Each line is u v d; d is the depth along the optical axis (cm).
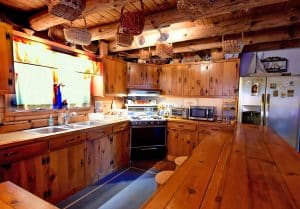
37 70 266
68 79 314
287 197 92
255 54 395
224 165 138
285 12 231
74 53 300
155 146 396
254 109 348
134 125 377
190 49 363
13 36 218
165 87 442
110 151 327
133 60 445
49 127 273
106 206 235
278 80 331
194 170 128
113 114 407
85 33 210
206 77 398
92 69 334
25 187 201
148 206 85
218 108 414
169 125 402
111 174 327
